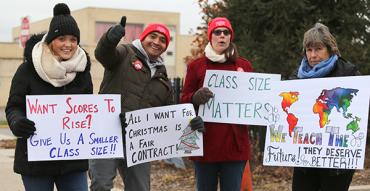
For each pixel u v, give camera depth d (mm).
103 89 6820
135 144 6680
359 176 11883
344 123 6102
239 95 7098
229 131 7023
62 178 5957
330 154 6148
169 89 7094
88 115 6004
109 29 6277
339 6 12281
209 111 7066
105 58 6422
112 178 6766
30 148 5680
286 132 6359
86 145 5988
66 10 5738
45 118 5781
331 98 6160
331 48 6145
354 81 6062
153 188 11250
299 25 12000
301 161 6270
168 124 6840
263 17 12125
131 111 6609
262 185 10992
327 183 6227
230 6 12555
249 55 11820
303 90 6301
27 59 5715
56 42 5660
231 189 7039
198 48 13406
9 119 5570
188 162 13156
